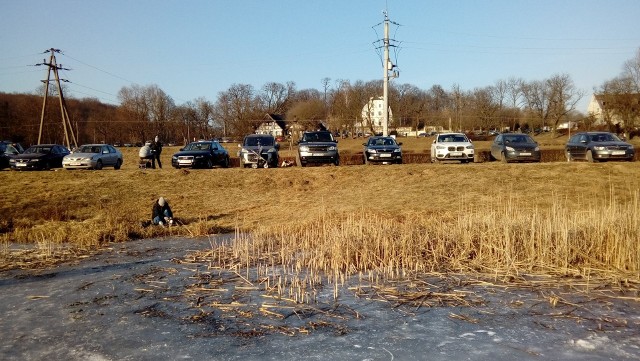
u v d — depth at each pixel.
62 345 4.55
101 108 102.12
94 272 7.55
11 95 80.19
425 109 95.50
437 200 14.17
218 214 13.91
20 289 6.60
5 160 26.75
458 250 8.40
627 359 4.08
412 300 5.92
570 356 4.16
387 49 33.38
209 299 6.04
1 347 4.51
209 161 22.94
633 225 8.26
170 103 96.31
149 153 24.36
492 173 17.11
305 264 7.90
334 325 5.04
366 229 9.27
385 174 17.92
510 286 6.49
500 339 4.59
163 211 12.15
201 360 4.17
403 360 4.12
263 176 18.27
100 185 17.33
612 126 66.94
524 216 9.91
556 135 78.12
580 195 14.20
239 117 84.00
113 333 4.86
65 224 12.11
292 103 97.81
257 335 4.77
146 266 7.93
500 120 85.88
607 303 5.72
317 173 18.41
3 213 14.26
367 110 85.19
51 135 79.38
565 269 7.16
